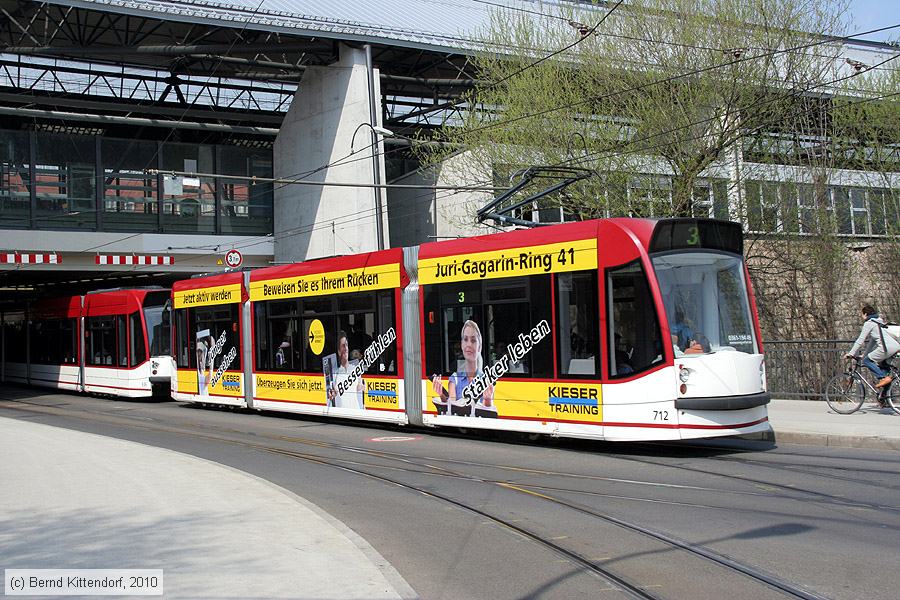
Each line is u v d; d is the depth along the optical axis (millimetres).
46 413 25766
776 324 26812
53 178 37781
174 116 43156
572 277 14305
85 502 10023
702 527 8672
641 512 9492
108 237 37969
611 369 13695
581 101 26297
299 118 39000
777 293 27000
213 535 8195
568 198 26766
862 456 13039
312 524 8688
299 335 20500
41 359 36531
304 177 38688
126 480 11648
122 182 39219
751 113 25047
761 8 24953
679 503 9922
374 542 8469
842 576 6809
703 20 25125
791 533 8289
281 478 12688
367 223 35375
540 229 14930
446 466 13359
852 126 26797
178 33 37812
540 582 6922
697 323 13523
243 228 41625
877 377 16594
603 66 25922
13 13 35094
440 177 31688
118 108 41469
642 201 25125
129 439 18172
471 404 15969
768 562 7281
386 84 41500
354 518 9680
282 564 7090
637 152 25062
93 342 32281
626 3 26219
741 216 25688
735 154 25750
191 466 12984
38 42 35188
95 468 12836
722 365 13336
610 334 13727
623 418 13531
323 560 7223
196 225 40719
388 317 17844
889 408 16891
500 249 15523
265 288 21766
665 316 13156
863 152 27172
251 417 22500
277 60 40156
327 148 37219
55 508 9680
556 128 26250
